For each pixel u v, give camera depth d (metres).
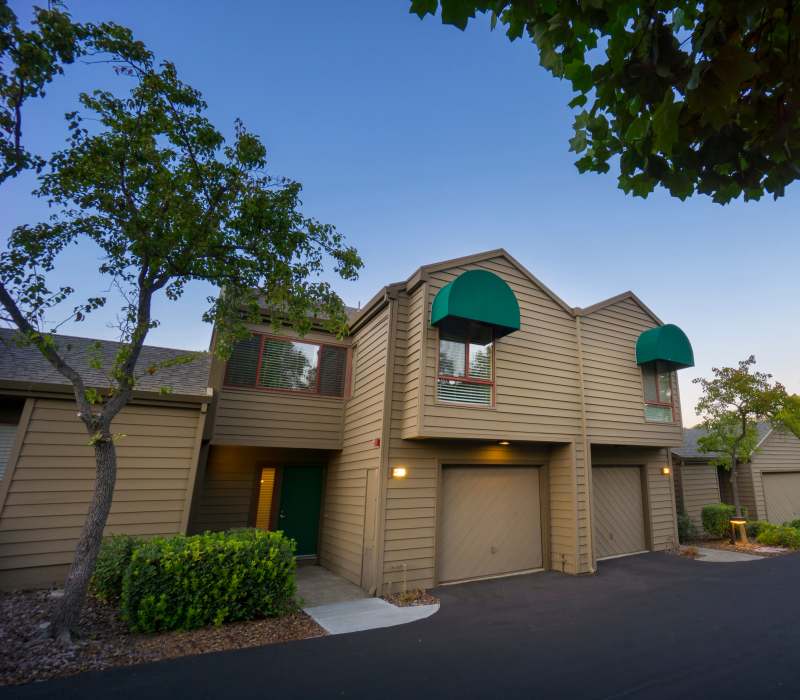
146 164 6.64
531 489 10.70
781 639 5.80
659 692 4.45
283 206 7.38
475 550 9.62
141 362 10.72
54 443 8.17
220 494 11.39
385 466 8.95
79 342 11.16
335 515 11.37
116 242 6.71
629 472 12.41
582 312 11.25
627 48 1.88
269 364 11.54
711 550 12.49
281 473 12.09
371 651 5.59
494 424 9.34
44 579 7.63
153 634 6.00
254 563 6.91
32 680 4.62
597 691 4.49
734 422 14.41
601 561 10.99
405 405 9.28
